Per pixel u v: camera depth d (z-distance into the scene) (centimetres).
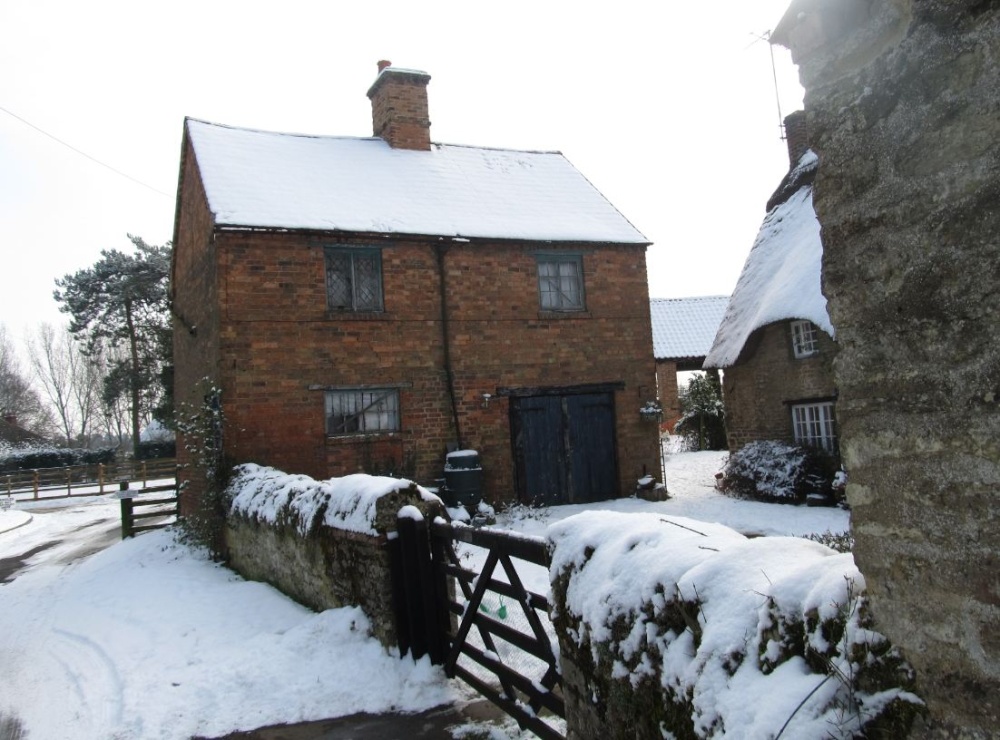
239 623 698
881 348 207
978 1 177
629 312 1480
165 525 1482
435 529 525
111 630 739
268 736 453
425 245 1330
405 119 1592
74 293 3341
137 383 3372
